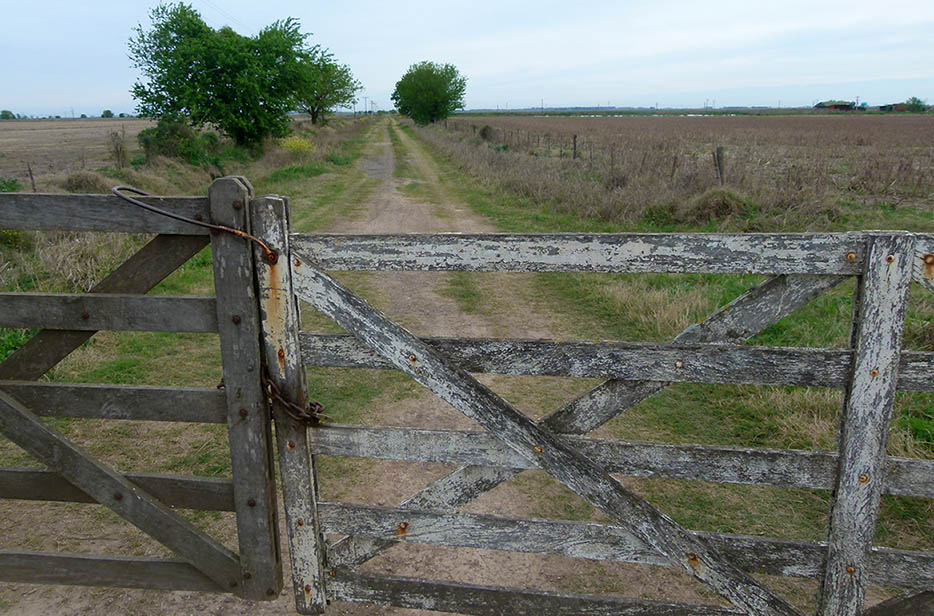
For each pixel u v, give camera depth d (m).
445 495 2.52
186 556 2.56
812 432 4.36
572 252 2.16
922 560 2.21
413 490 3.97
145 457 4.33
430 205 15.72
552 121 72.38
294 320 2.30
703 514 3.70
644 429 4.70
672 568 3.26
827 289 2.17
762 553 2.32
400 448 2.38
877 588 3.18
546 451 2.29
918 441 4.12
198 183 18.31
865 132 41.28
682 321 6.53
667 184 13.62
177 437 4.61
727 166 15.13
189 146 21.39
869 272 2.03
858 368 2.09
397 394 5.35
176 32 26.08
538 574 3.20
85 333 2.43
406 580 2.55
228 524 3.62
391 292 8.48
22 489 2.61
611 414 2.41
